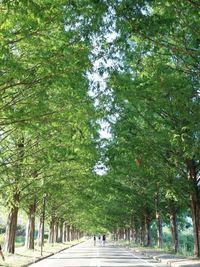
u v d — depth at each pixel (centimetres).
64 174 2738
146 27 1052
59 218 7119
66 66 1253
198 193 2583
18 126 1398
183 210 3838
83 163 2473
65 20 1162
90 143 2006
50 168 2575
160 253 3581
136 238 7169
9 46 1262
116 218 7900
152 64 1669
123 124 2061
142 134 2105
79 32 1185
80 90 1427
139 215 5891
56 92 1488
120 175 3447
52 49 1231
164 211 4378
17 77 1206
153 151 2134
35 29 1198
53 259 3119
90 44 1198
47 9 1062
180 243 7675
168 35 1390
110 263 2603
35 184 2806
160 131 2100
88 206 5325
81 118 1527
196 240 2689
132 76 1800
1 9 1080
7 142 2228
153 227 8425
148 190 3859
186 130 1852
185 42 1491
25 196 2936
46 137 1786
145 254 3634
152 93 1789
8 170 2048
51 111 1441
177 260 2612
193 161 2516
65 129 1719
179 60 1667
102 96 1688
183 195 2666
